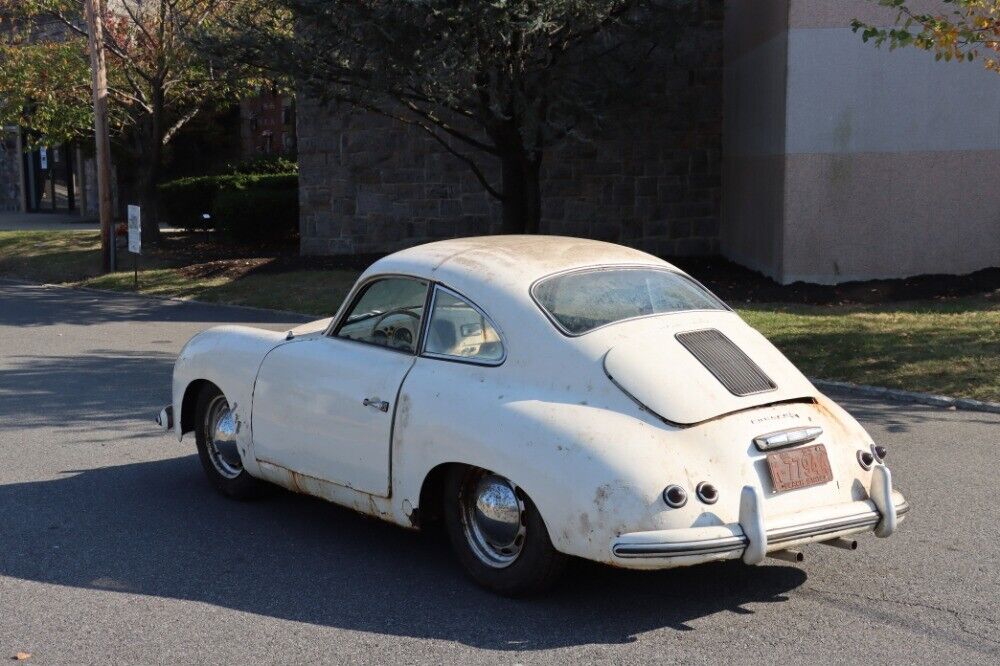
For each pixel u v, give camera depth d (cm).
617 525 437
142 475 739
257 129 3272
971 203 1495
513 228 1695
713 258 1902
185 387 689
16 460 780
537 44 1471
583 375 479
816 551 568
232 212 2344
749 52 1712
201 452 689
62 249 2350
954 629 465
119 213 3312
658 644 452
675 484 441
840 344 1091
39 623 484
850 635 460
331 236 2144
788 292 1478
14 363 1193
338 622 480
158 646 457
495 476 498
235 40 1577
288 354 611
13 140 3619
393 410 532
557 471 455
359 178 2098
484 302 521
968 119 1480
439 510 542
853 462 490
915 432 820
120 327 1478
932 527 603
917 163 1490
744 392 482
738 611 488
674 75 1914
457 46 1340
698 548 434
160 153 2317
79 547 589
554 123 1628
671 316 524
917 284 1466
